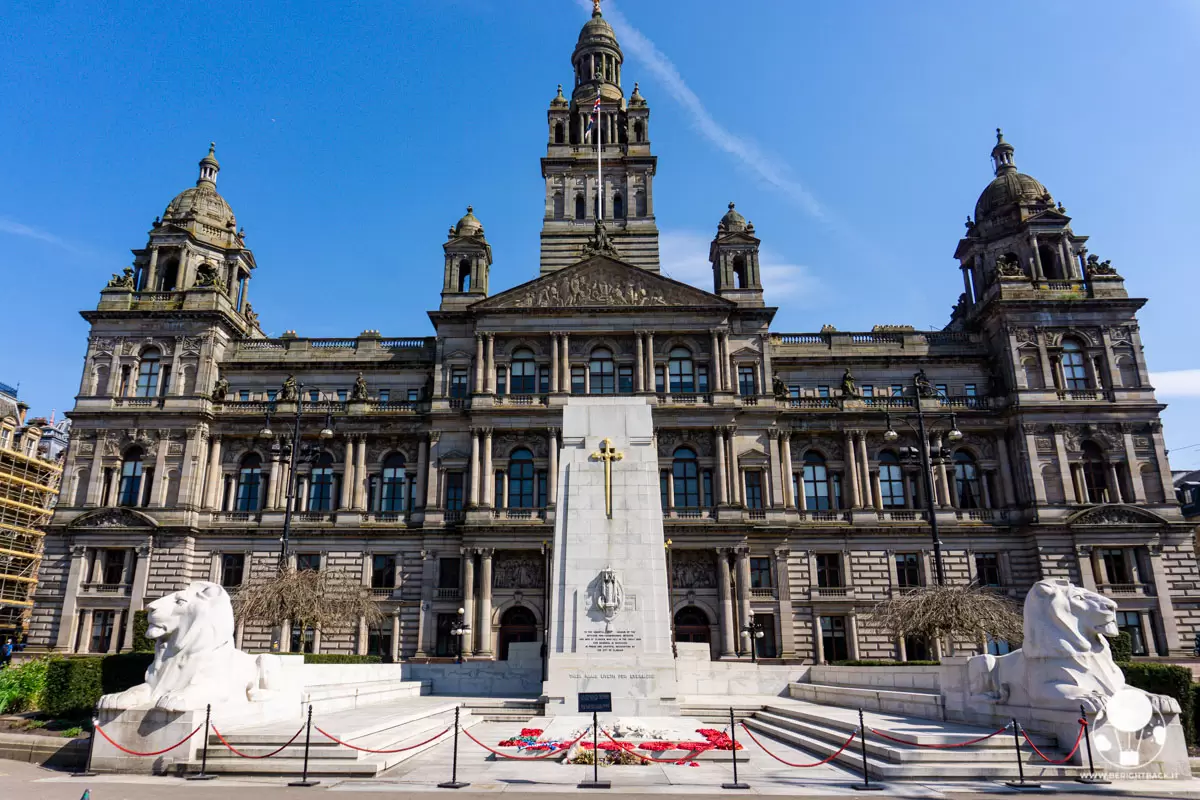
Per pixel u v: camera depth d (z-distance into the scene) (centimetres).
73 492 7019
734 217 8088
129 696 2394
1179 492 10662
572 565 3450
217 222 8206
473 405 6981
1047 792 2027
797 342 7938
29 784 2092
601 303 7281
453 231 7856
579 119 9181
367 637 6650
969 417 7262
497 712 3559
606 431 3669
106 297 7556
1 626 10131
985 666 2644
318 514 7025
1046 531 6781
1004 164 8475
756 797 1956
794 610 6775
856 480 7162
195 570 6881
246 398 7619
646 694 3253
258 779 2170
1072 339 7381
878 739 2491
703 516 6750
